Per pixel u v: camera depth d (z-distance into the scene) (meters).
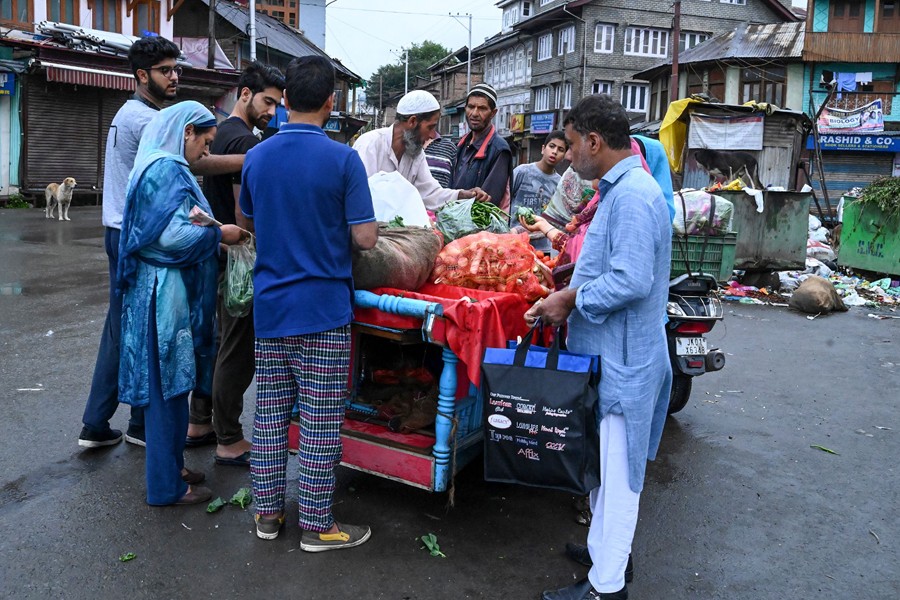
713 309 4.84
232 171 3.73
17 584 2.84
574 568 3.11
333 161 2.89
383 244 3.32
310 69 2.91
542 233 4.29
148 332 3.30
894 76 28.78
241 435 4.05
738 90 30.59
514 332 3.37
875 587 3.05
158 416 3.38
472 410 3.51
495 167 5.23
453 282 3.54
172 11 24.92
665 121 13.55
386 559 3.12
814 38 28.78
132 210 3.20
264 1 48.50
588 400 2.60
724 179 14.51
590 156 2.66
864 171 28.95
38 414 4.58
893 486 4.05
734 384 5.93
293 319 2.94
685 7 38.41
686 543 3.38
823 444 4.67
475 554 3.19
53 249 11.73
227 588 2.87
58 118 20.36
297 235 2.92
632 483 2.67
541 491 3.84
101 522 3.33
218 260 3.84
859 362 6.71
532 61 43.03
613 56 37.78
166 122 3.34
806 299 9.11
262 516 3.21
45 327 6.72
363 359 3.77
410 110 4.23
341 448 3.32
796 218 10.25
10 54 19.20
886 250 11.12
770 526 3.57
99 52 20.16
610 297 2.51
